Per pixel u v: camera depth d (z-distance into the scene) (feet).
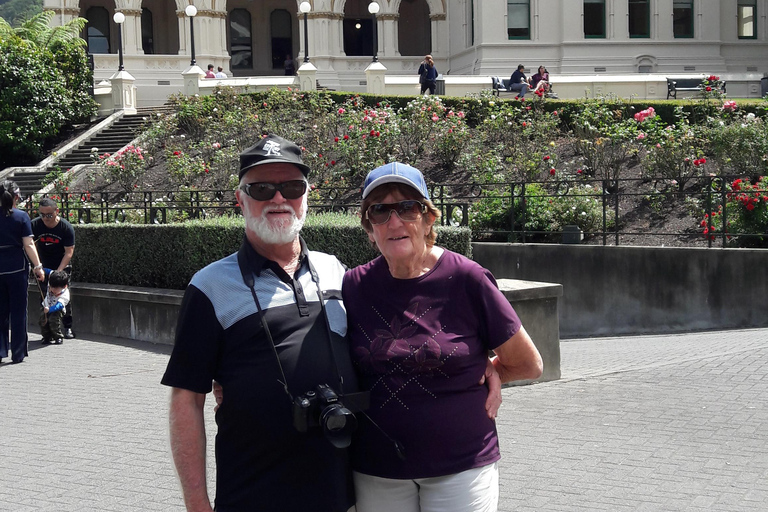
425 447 9.42
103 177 69.51
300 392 9.31
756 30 109.70
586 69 104.73
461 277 9.82
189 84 85.15
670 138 47.88
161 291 32.76
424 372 9.52
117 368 28.12
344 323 9.90
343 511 9.56
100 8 125.90
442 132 57.72
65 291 33.73
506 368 10.39
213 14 118.01
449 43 118.32
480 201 47.73
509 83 85.46
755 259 36.09
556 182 42.96
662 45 106.11
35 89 82.74
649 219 44.98
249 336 9.40
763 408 20.29
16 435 20.66
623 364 26.94
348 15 130.21
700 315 37.37
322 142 60.75
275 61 136.26
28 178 77.15
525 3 105.40
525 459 17.63
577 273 40.01
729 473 16.39
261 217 9.58
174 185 62.54
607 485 16.05
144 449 19.30
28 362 29.50
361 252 27.71
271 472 9.39
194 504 9.23
